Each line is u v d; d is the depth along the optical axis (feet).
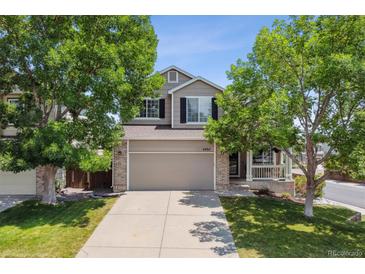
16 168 33.22
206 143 48.55
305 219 32.58
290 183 50.78
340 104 30.30
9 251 22.44
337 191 60.70
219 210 34.96
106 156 40.16
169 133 48.98
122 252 22.41
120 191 46.98
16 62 32.99
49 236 25.73
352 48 27.73
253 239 25.44
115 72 32.76
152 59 40.81
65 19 34.83
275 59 32.12
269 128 33.04
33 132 32.99
